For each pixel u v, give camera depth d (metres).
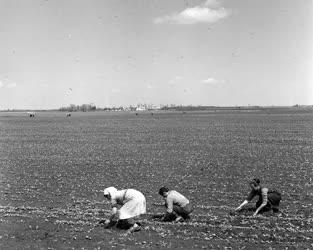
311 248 14.60
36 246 15.05
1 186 26.39
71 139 62.66
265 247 14.74
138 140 59.62
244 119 135.75
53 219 18.55
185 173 31.11
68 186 26.36
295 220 17.98
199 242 15.27
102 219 18.39
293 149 46.16
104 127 96.38
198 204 21.19
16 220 18.34
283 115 180.75
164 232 16.42
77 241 15.52
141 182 27.66
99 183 27.41
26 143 56.75
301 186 25.80
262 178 28.72
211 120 131.00
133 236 16.00
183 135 68.19
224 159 38.62
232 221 17.94
